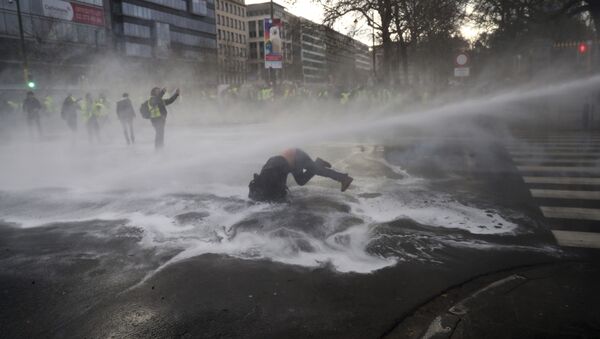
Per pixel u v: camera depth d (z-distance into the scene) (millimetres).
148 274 4102
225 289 3766
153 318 3332
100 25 60219
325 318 3285
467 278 3918
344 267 4176
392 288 3744
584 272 3979
